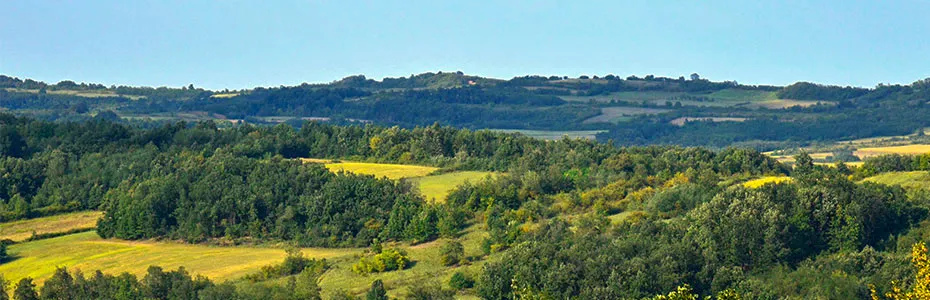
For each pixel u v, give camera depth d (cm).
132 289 10562
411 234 13188
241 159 16825
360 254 12569
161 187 14825
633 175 16875
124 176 16862
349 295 10144
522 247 10756
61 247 13900
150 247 13800
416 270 11425
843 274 10194
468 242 12769
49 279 11106
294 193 14862
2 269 12875
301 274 11275
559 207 14312
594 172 17175
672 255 10406
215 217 14262
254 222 14212
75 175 17075
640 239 11031
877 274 10012
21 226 15188
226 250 13475
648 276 9912
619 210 14150
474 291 10362
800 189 11938
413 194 14750
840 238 11188
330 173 15938
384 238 13412
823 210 11394
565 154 19200
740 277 10150
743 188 12794
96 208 16188
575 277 10038
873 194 11750
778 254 10794
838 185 12131
